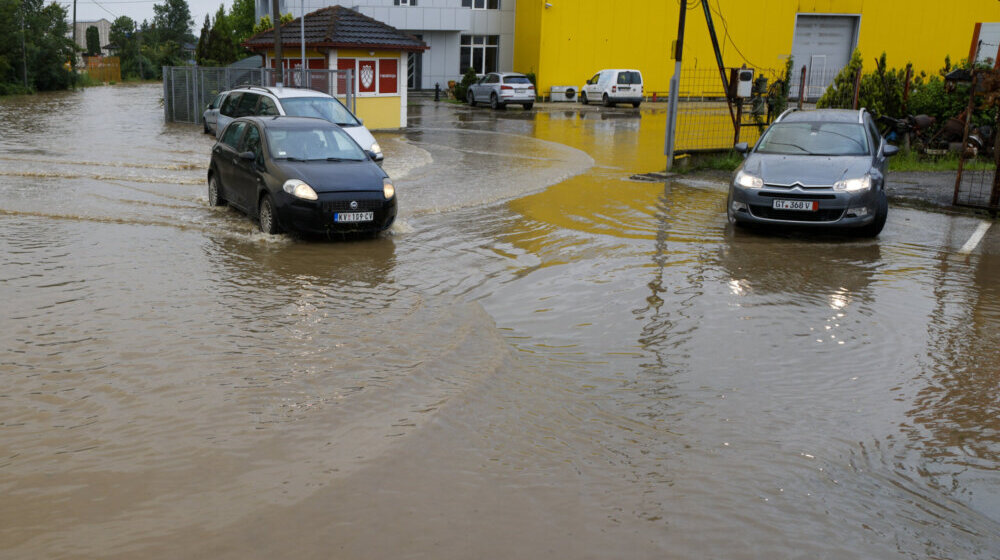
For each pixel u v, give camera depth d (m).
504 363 5.88
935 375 5.79
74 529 3.65
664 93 47.69
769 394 5.41
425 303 7.34
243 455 4.40
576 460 4.42
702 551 3.57
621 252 9.53
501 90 38.19
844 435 4.80
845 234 10.87
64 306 6.99
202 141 22.14
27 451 4.41
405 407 5.07
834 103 20.77
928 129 20.25
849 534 3.74
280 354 5.96
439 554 3.49
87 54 99.00
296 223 9.75
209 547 3.51
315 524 3.71
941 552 3.62
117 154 18.73
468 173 16.52
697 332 6.66
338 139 11.23
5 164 16.48
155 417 4.86
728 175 16.69
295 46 26.94
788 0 48.38
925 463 4.48
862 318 7.10
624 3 45.53
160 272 8.23
